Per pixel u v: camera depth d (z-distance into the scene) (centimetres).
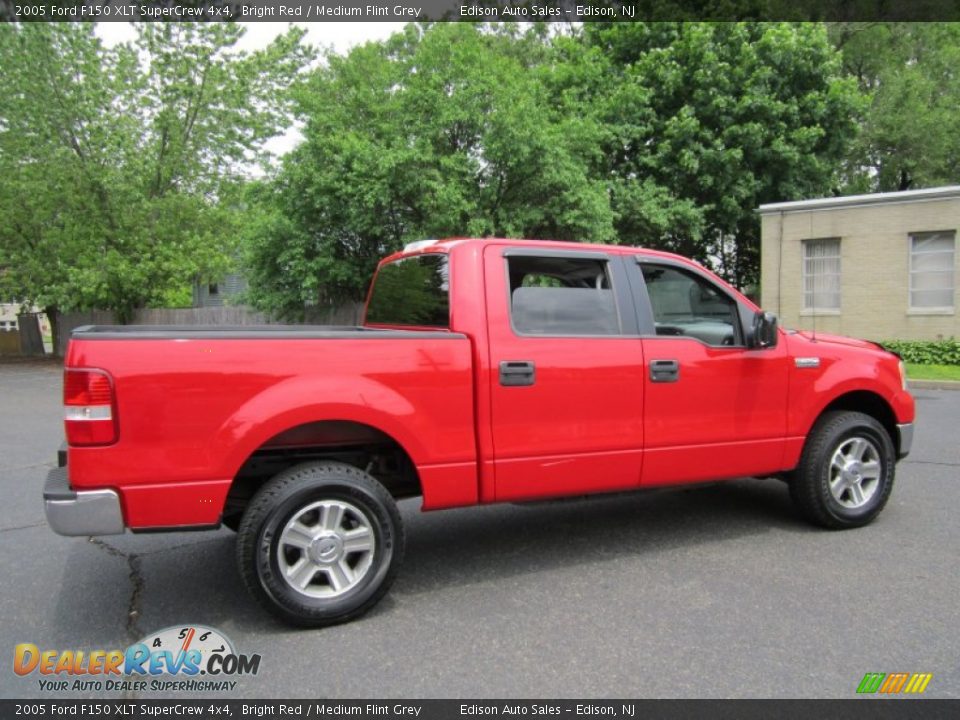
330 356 360
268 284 1642
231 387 341
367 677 309
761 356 471
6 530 525
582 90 1822
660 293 457
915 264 1598
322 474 359
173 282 2011
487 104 1377
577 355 416
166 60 1986
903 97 2380
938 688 292
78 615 377
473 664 319
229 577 431
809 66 1820
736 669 309
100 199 1977
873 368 511
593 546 477
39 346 2828
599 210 1435
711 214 1914
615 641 337
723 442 461
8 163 1925
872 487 505
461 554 466
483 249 409
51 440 887
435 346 383
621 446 429
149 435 328
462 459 391
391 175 1358
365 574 367
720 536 492
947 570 418
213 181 2112
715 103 1753
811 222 1698
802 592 389
